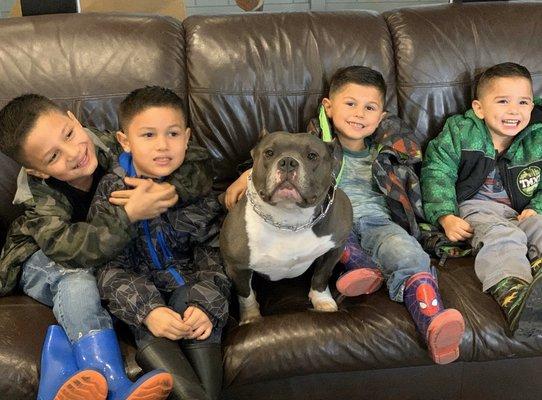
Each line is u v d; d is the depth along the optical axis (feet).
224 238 4.48
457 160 5.85
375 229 5.36
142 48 5.77
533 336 4.58
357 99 5.41
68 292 4.27
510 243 5.02
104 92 5.66
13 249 4.72
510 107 5.63
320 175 4.06
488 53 6.19
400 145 5.60
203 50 5.90
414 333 4.54
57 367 3.94
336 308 4.76
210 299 4.31
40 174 4.63
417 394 5.03
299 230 4.27
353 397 4.96
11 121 4.42
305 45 6.00
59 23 5.78
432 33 6.17
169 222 4.78
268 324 4.54
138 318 4.15
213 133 5.91
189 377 3.98
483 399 5.11
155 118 4.41
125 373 4.04
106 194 4.61
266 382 4.75
